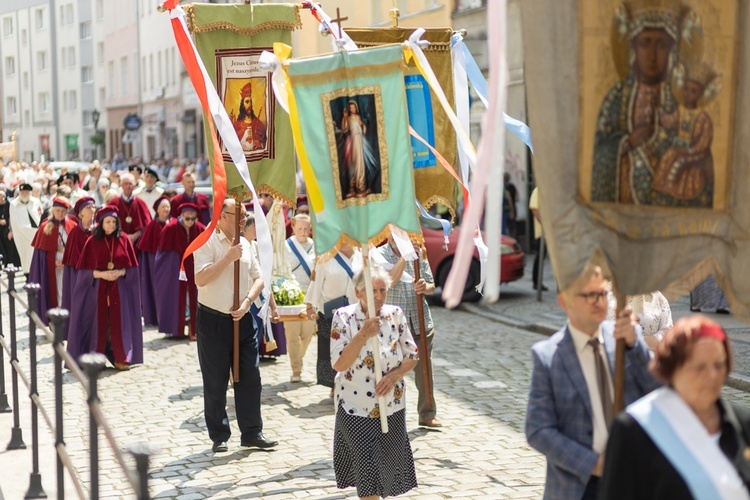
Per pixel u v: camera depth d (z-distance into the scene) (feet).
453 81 32.58
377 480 23.86
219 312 31.40
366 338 23.40
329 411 37.01
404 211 25.13
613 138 14.79
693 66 15.17
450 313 63.36
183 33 28.76
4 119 247.29
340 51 24.75
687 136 15.24
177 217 55.11
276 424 35.17
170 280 53.01
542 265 65.77
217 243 31.65
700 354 12.38
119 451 16.05
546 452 15.47
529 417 15.75
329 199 24.41
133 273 45.75
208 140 30.86
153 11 183.21
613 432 12.50
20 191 80.18
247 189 31.50
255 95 31.50
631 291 15.03
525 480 27.91
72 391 40.78
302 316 41.01
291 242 42.65
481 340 52.44
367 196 24.75
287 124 31.60
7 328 59.21
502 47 12.19
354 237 24.40
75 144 224.33
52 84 228.02
